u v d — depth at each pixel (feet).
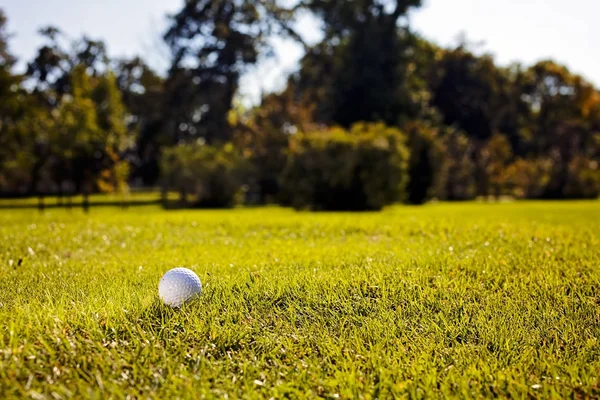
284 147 112.68
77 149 77.66
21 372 10.31
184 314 13.51
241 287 16.05
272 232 34.71
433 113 144.36
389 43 139.54
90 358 10.98
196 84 148.46
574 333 12.41
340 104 137.39
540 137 179.83
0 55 110.11
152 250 26.30
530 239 28.19
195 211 74.54
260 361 11.20
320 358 11.44
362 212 66.95
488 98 184.75
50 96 108.68
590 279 17.29
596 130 177.78
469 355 11.49
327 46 151.64
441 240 28.71
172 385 9.96
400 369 10.80
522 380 10.30
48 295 15.10
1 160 84.94
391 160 74.33
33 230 35.94
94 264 21.54
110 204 108.06
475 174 137.59
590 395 9.87
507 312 13.94
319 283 16.40
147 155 144.25
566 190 146.10
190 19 147.33
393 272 18.15
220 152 98.48
